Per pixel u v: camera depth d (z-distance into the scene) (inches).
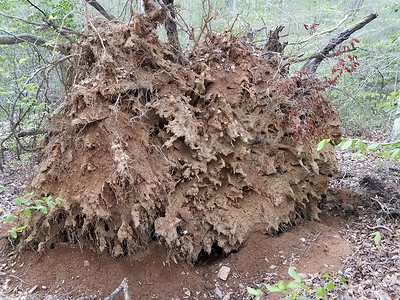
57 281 127.0
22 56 261.3
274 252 153.2
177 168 144.6
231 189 159.8
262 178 167.8
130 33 140.9
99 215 124.8
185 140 138.6
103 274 129.6
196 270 146.1
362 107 357.4
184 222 142.7
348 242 156.1
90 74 147.8
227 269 144.3
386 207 174.7
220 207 157.3
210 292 134.3
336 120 177.2
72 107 137.3
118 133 132.1
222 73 163.8
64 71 186.4
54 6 273.9
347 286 118.6
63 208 131.3
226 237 156.3
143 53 146.8
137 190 127.7
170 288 131.2
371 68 351.9
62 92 191.2
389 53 354.6
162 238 134.0
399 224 162.7
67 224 130.8
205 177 152.3
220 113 152.0
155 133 146.5
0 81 269.3
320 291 73.1
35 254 136.9
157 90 146.3
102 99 135.9
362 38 387.9
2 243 144.1
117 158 124.0
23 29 266.5
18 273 130.0
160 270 135.3
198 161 147.4
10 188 221.1
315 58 251.3
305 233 168.4
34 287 123.3
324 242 157.6
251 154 167.5
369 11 439.2
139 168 129.9
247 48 177.6
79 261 133.6
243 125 162.9
